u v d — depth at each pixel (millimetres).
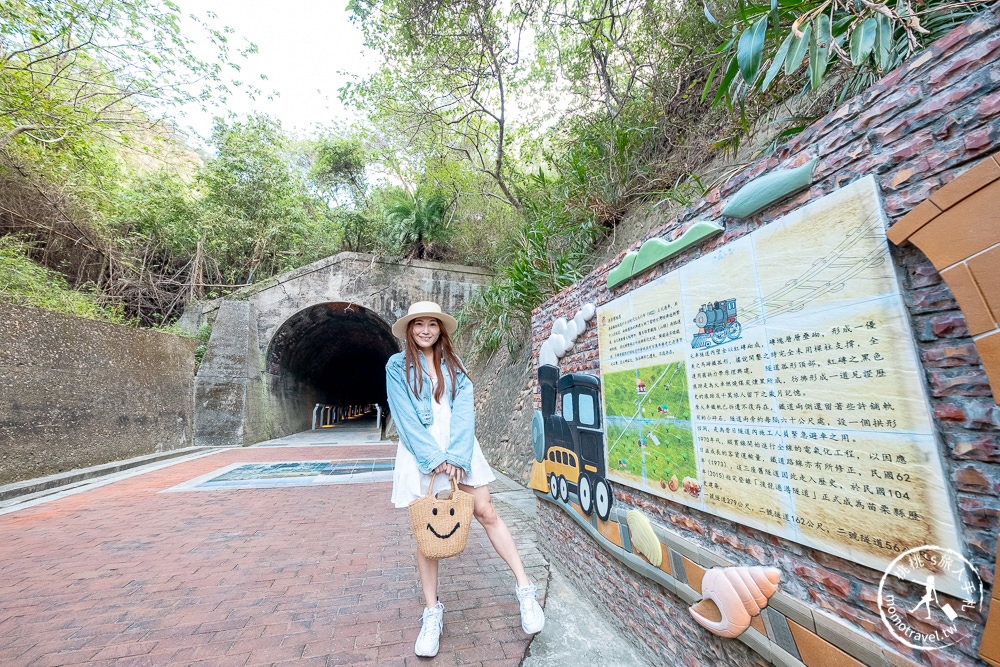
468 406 2033
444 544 1732
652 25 4879
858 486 962
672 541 1626
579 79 6254
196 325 11508
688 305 1563
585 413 2400
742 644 1339
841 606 1019
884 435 912
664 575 1677
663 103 4902
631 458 1928
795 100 3340
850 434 983
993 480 750
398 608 2291
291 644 1952
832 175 1084
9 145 7348
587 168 5863
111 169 9781
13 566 2836
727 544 1391
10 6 5562
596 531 2260
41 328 5938
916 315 888
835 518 1012
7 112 6270
